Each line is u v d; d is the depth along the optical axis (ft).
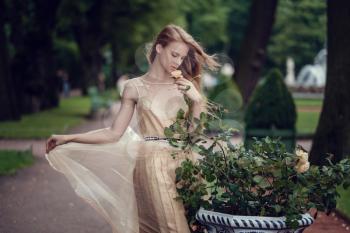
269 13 69.97
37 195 32.58
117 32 137.39
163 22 137.08
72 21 125.39
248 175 15.47
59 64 190.60
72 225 25.89
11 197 32.01
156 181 15.97
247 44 70.54
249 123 46.68
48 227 25.48
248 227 14.70
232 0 231.91
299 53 141.49
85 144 16.81
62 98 164.76
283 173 15.25
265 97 46.50
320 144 36.37
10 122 80.74
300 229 15.21
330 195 15.69
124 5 128.77
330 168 15.79
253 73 70.49
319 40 112.68
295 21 107.76
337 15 35.60
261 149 15.60
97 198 16.69
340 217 26.68
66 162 16.79
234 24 234.38
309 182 15.60
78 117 95.86
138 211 16.67
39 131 70.49
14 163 42.91
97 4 125.90
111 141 16.53
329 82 36.19
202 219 15.33
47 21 92.99
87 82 139.95
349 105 35.63
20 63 93.76
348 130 35.55
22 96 95.86
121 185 16.69
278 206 14.94
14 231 24.75
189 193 15.90
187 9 170.81
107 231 24.93
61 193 33.19
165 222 15.88
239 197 15.51
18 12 92.94
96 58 141.79
